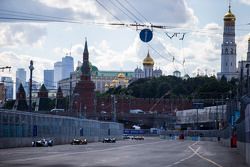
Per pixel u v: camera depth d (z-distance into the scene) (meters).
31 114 100.12
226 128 118.88
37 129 103.62
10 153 66.81
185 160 55.06
